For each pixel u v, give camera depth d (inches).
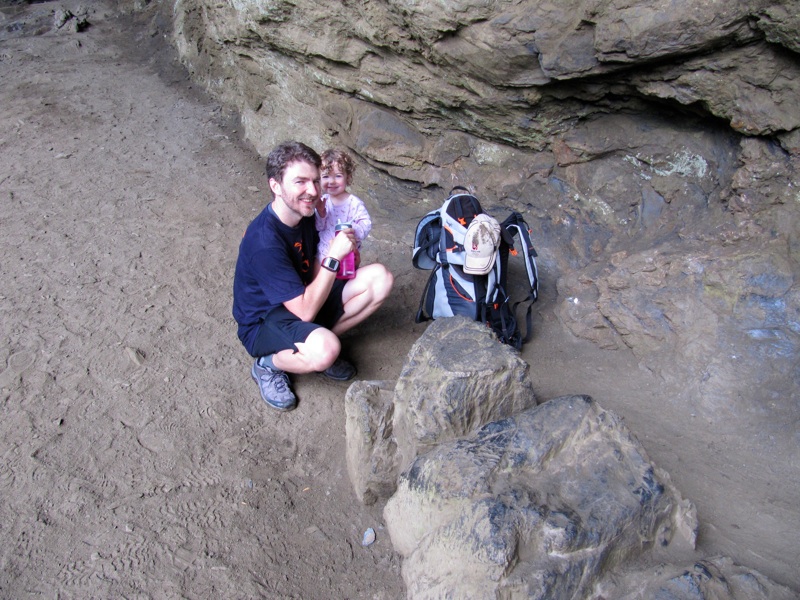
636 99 139.3
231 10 202.2
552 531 74.9
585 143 151.3
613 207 152.4
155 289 155.3
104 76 286.5
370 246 178.9
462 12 134.2
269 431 120.7
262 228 113.0
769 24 106.7
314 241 122.7
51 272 158.7
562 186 160.2
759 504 98.7
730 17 109.5
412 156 179.5
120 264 163.6
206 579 92.9
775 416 112.0
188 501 104.7
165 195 198.1
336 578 96.5
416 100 168.2
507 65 138.5
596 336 140.6
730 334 121.3
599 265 148.9
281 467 114.0
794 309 116.4
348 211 124.3
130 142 230.7
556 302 153.6
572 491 81.5
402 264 172.1
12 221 179.6
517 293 157.2
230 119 251.0
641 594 74.3
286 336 115.7
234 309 122.5
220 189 203.9
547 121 151.3
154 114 253.3
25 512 99.6
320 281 111.9
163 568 93.6
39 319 142.3
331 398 128.5
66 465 108.3
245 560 96.6
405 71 162.2
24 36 327.0
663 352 129.6
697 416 117.8
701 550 85.9
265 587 93.1
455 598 74.2
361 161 194.4
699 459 108.4
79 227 178.5
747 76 116.9
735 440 112.0
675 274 131.1
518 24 130.1
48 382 125.3
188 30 275.4
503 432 88.4
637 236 148.0
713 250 129.3
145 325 143.0
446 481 84.1
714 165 136.4
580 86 139.1
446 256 134.6
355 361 139.6
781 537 92.3
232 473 111.0
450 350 102.0
